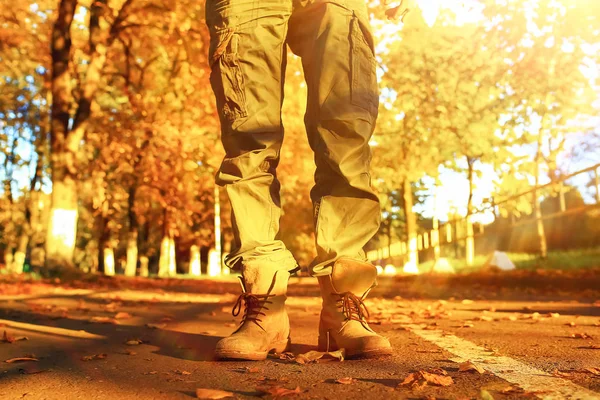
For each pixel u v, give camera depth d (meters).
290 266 2.89
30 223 31.14
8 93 23.84
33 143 27.23
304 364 2.49
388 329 4.16
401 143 19.22
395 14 3.21
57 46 15.89
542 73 14.24
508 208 16.72
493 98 15.46
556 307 6.59
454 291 11.32
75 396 1.91
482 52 14.81
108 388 2.02
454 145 18.11
